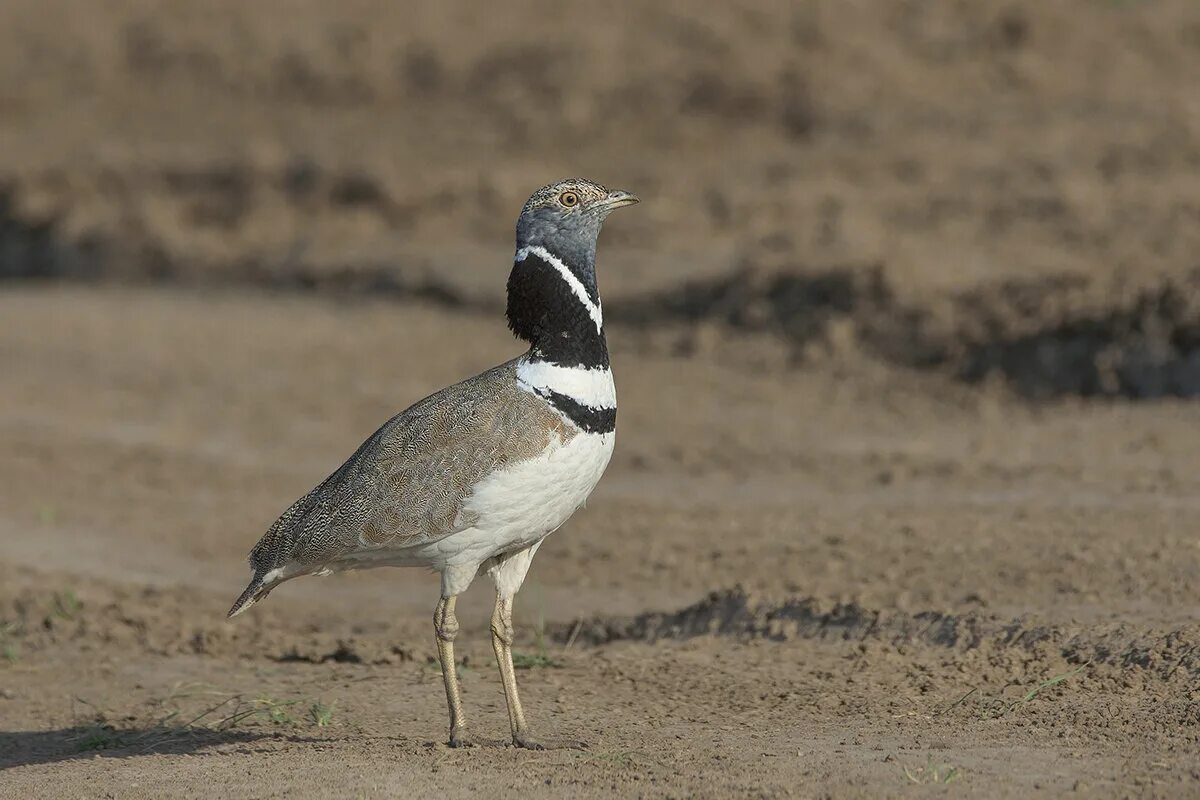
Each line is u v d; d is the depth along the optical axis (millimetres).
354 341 23000
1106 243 21188
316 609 12578
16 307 27125
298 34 39062
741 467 15602
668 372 19719
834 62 31703
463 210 29047
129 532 14664
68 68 39969
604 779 7508
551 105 33219
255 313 25531
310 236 29203
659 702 9227
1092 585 10562
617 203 8008
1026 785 7133
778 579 11734
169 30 40594
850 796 7027
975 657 9500
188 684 10359
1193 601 10016
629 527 13805
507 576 8297
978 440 15703
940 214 23875
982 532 12234
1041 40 30906
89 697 10250
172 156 33906
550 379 7898
